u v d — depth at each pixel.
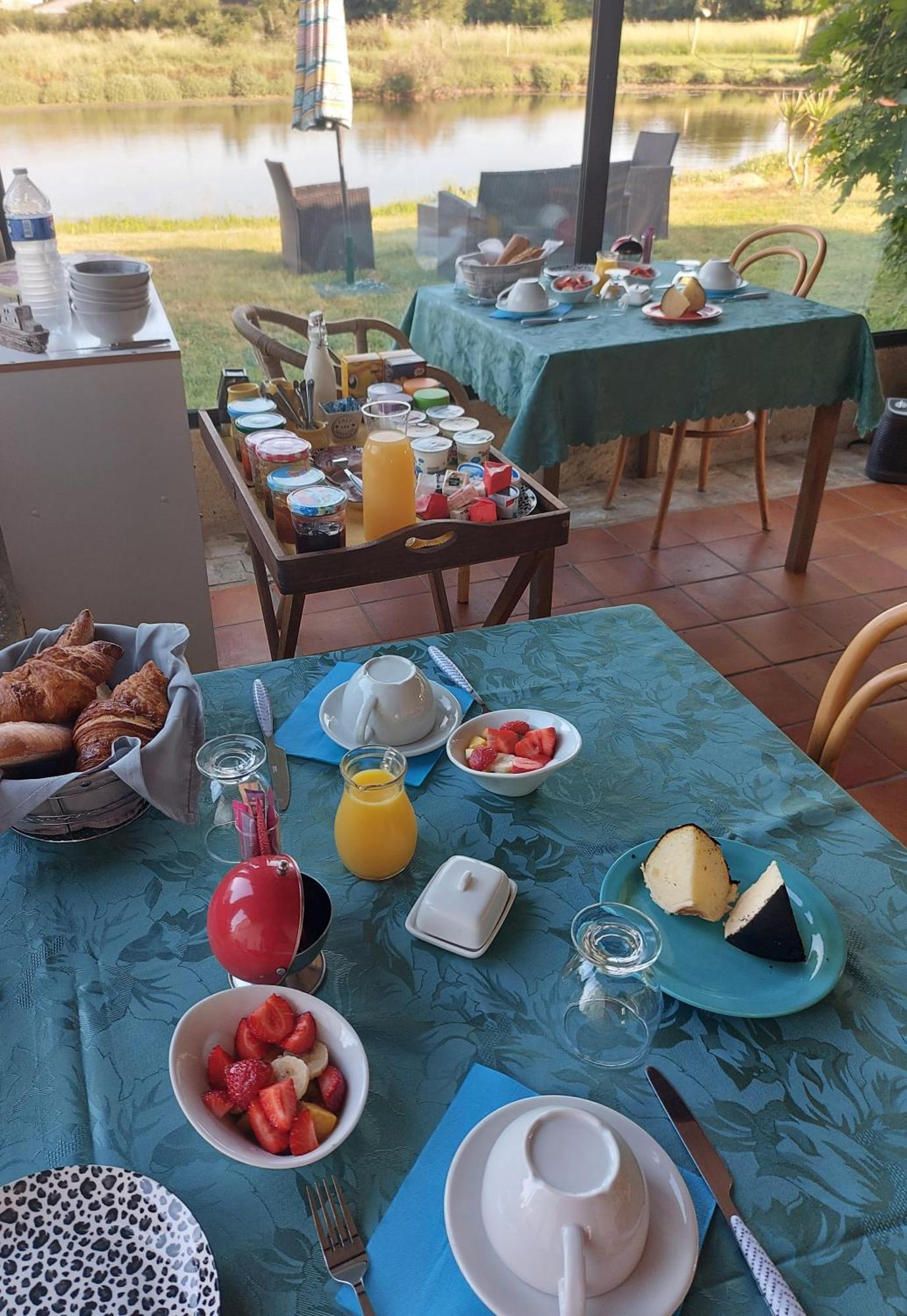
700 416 2.41
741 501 3.31
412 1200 0.60
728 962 0.77
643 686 1.11
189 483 2.06
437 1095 0.67
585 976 0.73
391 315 3.43
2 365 1.83
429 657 1.17
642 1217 0.54
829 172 3.54
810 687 2.34
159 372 1.92
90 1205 0.58
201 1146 0.64
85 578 2.08
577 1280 0.48
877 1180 0.62
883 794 1.99
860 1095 0.67
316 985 0.74
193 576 2.16
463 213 3.28
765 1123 0.65
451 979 0.75
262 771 0.95
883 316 3.81
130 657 1.06
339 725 1.01
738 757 1.00
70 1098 0.67
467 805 0.94
